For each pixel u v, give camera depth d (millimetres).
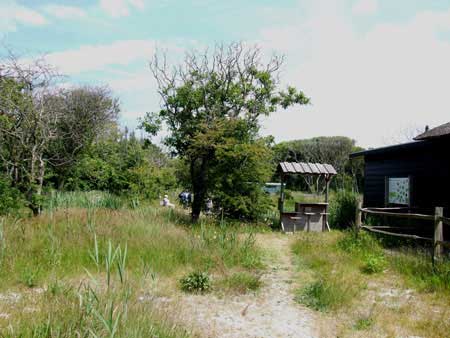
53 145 16484
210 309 5586
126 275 5789
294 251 10203
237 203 14422
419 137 10883
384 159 13633
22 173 10836
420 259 7723
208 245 9016
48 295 5090
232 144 14305
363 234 10117
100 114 21438
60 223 9109
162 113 15633
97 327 3789
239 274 7152
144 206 15070
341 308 5660
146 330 3883
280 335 4719
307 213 14750
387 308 5586
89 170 19453
